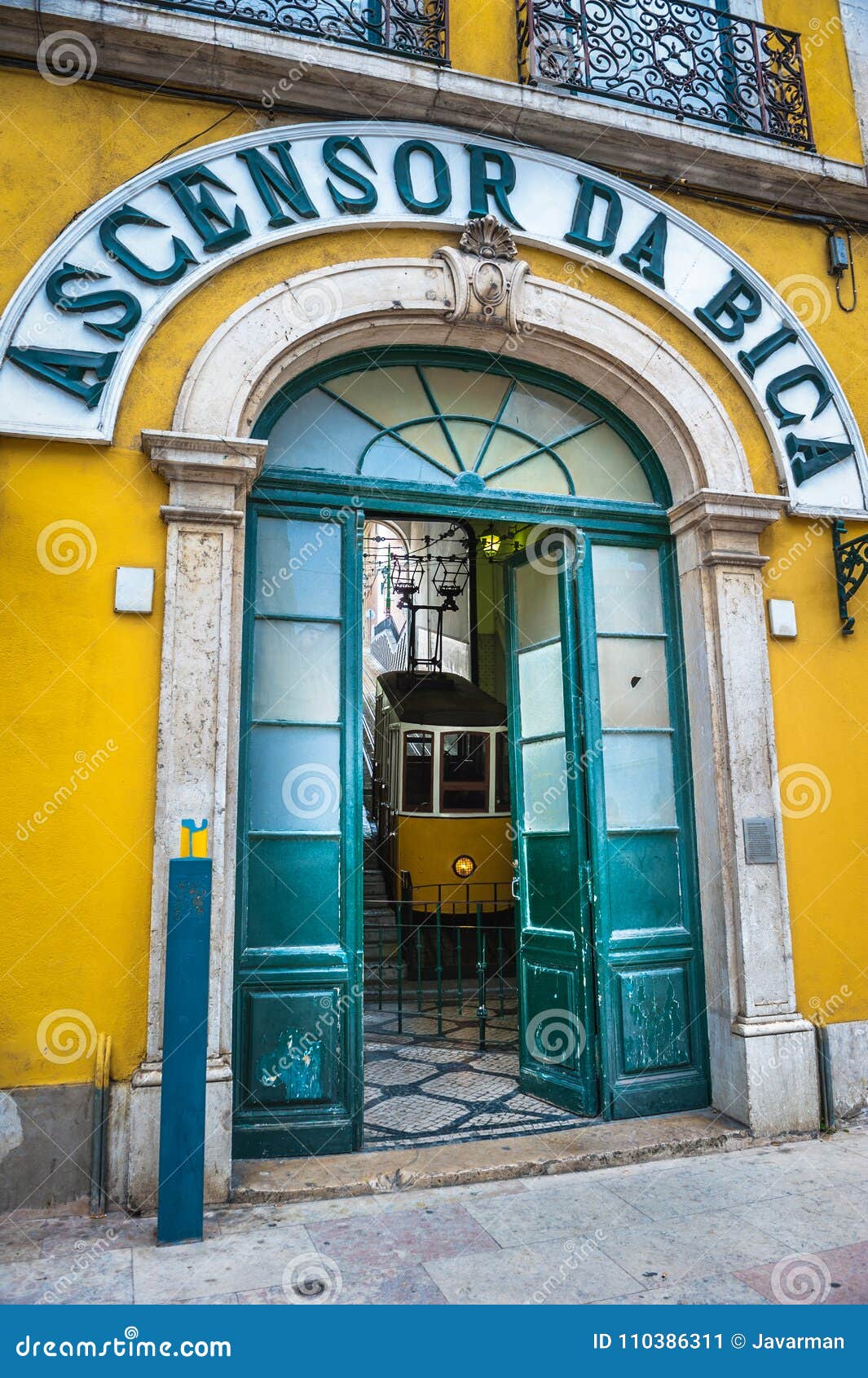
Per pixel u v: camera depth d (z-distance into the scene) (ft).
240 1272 9.52
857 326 17.57
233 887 12.01
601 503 15.79
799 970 14.74
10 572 11.79
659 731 15.67
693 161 16.33
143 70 13.39
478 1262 9.79
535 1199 11.55
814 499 16.30
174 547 12.26
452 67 15.46
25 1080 11.03
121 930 11.53
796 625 15.78
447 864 28.84
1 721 11.50
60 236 12.53
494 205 15.08
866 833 15.62
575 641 15.49
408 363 15.06
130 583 12.12
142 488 12.42
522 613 17.26
